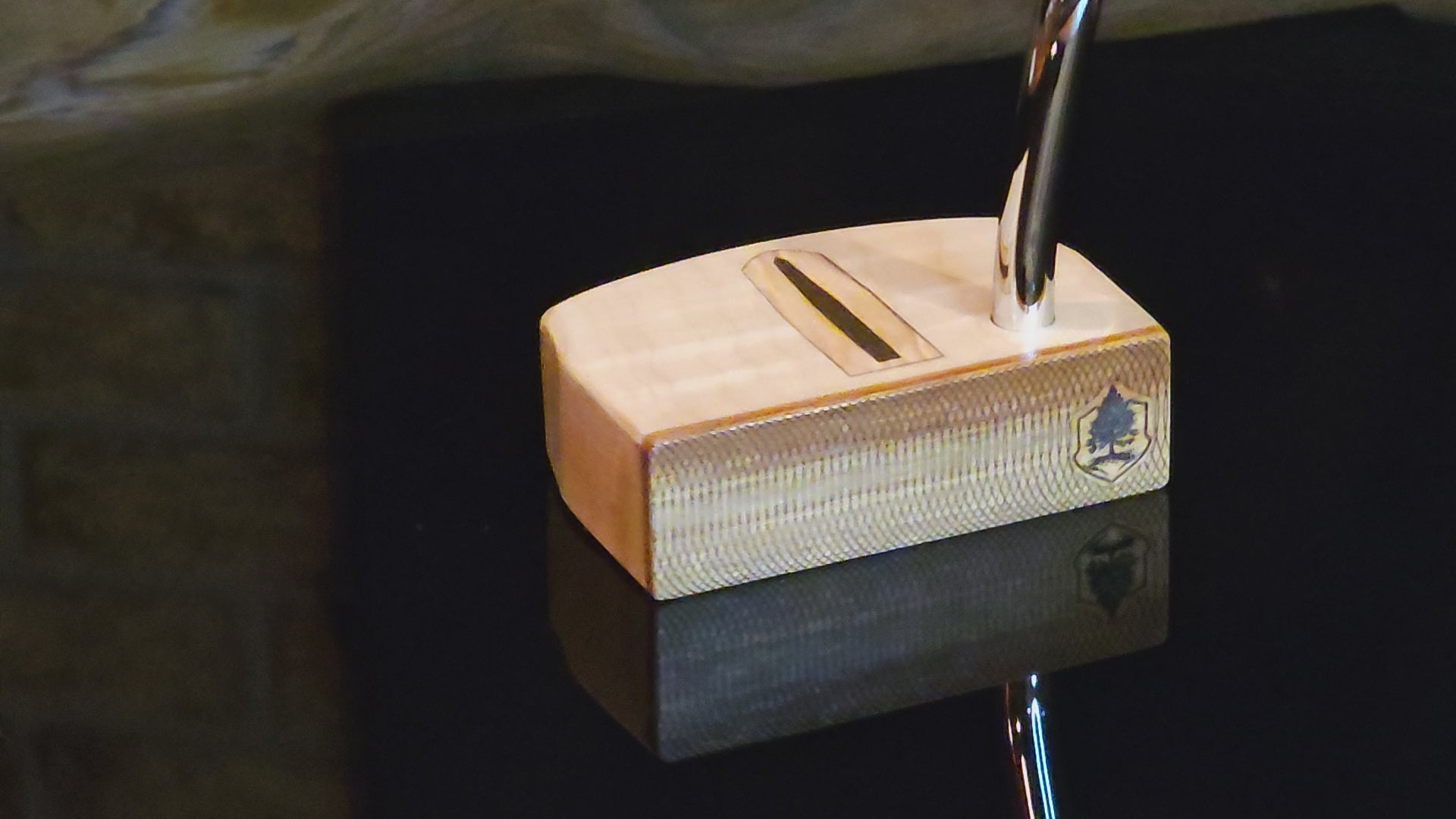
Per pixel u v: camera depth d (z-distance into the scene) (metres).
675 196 0.85
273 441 0.75
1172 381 0.77
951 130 0.88
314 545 0.72
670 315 0.74
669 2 0.86
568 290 0.81
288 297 0.80
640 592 0.71
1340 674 0.68
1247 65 0.91
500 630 0.70
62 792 0.66
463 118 0.87
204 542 0.72
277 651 0.69
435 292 0.80
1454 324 0.79
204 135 0.85
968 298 0.75
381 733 0.67
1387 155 0.86
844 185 0.85
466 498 0.74
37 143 0.84
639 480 0.71
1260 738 0.67
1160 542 0.72
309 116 0.86
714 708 0.68
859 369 0.72
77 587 0.71
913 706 0.68
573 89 0.88
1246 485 0.74
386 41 0.85
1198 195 0.85
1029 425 0.73
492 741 0.67
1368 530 0.72
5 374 0.76
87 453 0.75
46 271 0.81
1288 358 0.78
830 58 0.89
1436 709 0.67
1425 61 0.91
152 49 0.83
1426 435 0.75
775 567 0.72
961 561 0.72
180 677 0.68
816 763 0.66
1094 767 0.66
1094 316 0.74
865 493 0.72
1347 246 0.82
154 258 0.81
